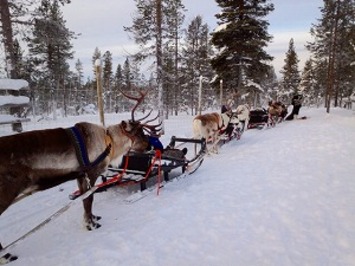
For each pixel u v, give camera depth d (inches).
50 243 181.3
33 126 623.2
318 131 572.4
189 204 232.8
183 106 1788.9
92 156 193.0
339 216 203.6
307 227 190.4
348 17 1227.9
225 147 475.5
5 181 155.4
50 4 475.8
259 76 1042.7
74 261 160.7
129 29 720.3
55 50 1307.8
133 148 226.2
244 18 957.2
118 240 180.4
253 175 302.5
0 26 429.7
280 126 712.4
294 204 225.1
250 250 167.6
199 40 1558.8
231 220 203.3
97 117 983.0
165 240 179.3
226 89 1053.2
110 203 242.1
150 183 285.0
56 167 174.2
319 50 1489.9
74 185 291.7
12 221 212.5
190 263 157.2
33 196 261.7
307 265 152.3
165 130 646.5
